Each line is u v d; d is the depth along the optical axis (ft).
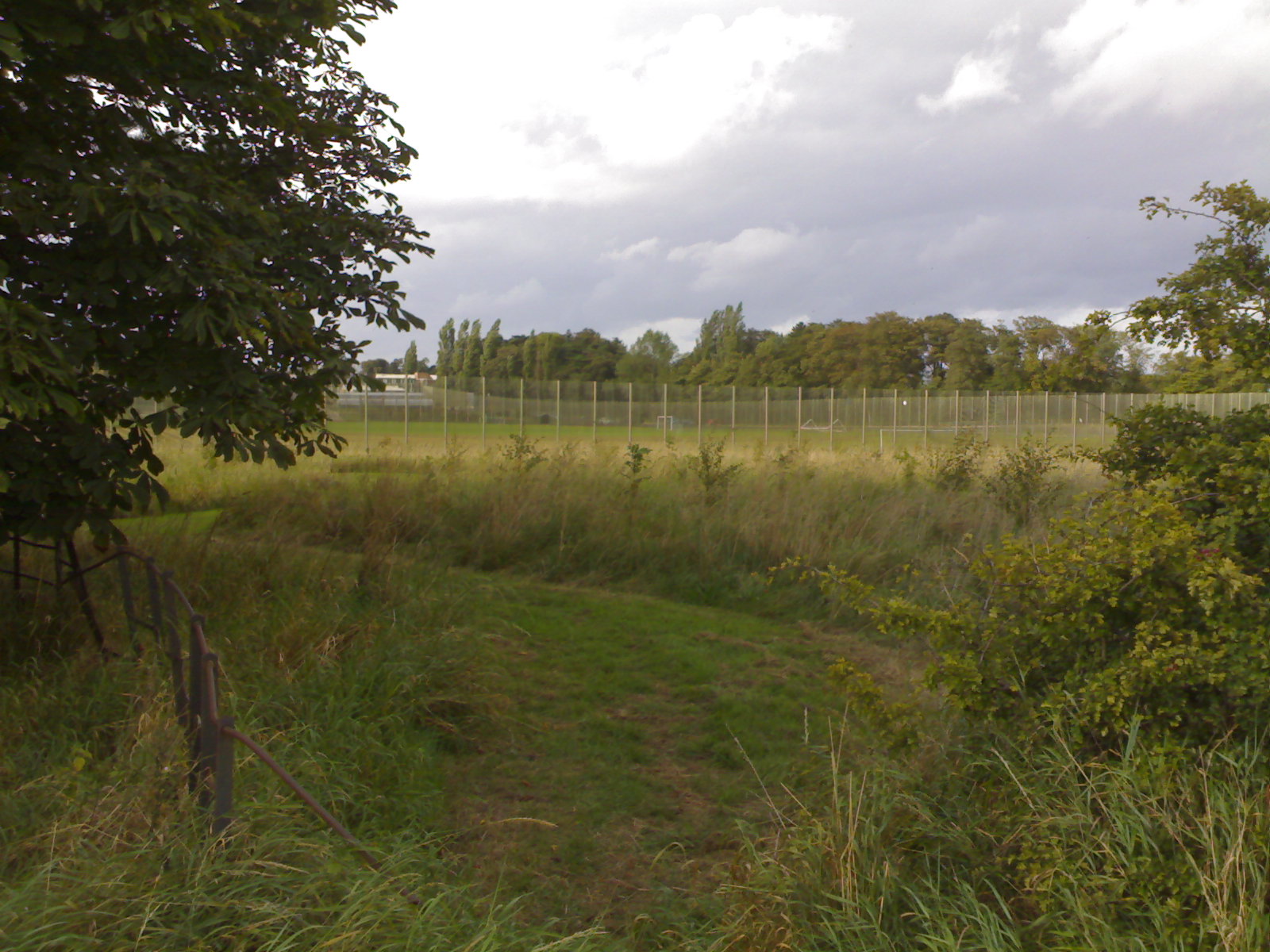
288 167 19.79
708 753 15.72
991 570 11.57
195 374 15.01
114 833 9.04
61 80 14.64
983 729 11.25
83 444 14.42
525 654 20.71
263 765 10.94
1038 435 95.76
